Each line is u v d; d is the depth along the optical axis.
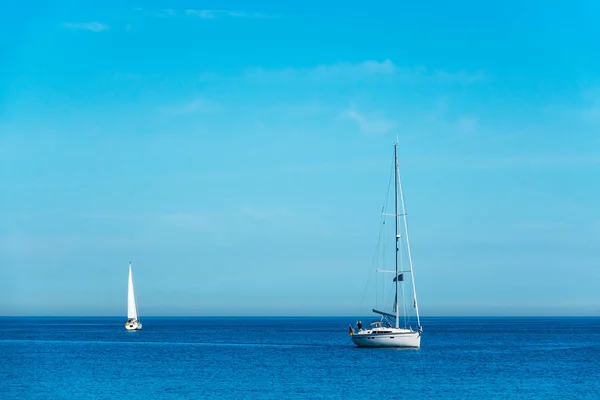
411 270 114.50
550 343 173.25
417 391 78.25
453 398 73.81
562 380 88.31
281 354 127.25
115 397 74.06
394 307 116.19
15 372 96.88
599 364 109.69
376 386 81.62
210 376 91.19
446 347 153.62
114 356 124.38
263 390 78.56
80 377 90.56
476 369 100.12
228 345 158.00
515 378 90.00
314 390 78.56
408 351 117.12
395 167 113.94
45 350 140.62
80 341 176.62
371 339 117.44
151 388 80.19
